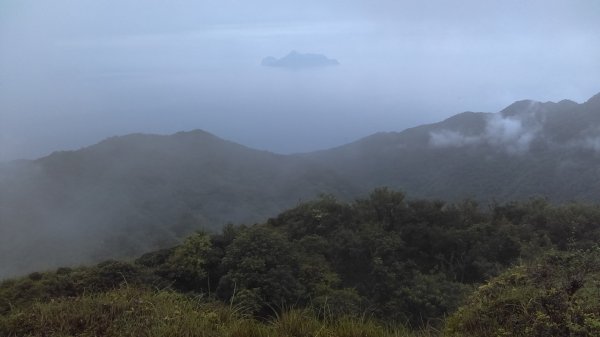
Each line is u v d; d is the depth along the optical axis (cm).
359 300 1007
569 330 353
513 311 398
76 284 854
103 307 473
